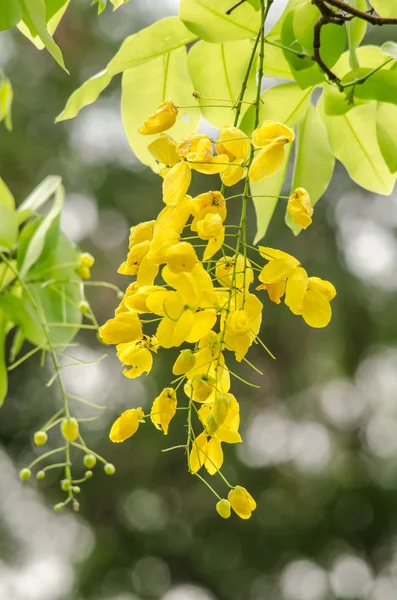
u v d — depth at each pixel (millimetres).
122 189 10820
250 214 9172
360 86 2338
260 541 11695
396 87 2322
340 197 11602
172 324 1729
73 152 10898
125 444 10906
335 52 2297
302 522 11812
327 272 11352
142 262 1771
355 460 12102
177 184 1768
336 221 11578
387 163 2469
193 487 11484
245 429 11375
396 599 11898
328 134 2646
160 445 10719
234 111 2561
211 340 1763
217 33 2361
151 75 2600
